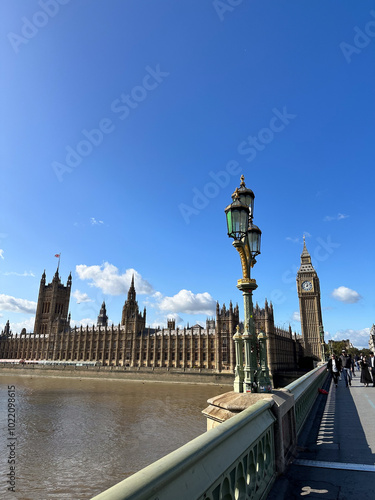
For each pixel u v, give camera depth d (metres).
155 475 2.83
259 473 5.84
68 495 25.83
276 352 130.25
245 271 9.41
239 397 7.99
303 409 12.34
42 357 178.50
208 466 3.76
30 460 33.62
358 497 5.81
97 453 36.00
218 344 128.88
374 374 25.61
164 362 142.62
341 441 9.74
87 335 168.00
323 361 45.34
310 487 6.29
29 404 66.50
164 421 51.34
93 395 80.69
